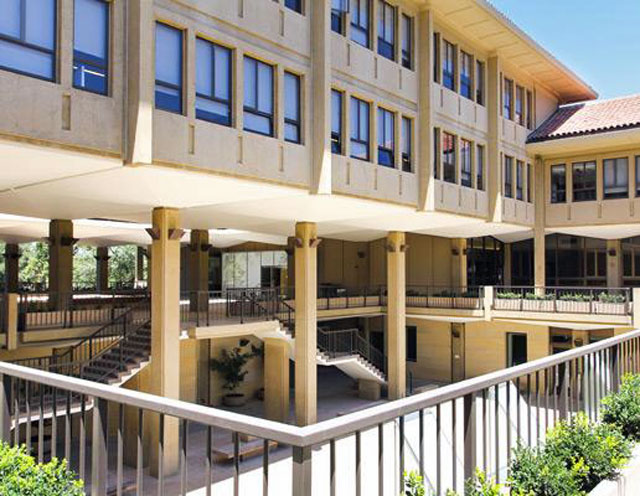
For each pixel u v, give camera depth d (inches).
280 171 563.5
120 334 730.2
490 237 1272.1
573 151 1089.4
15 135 357.4
